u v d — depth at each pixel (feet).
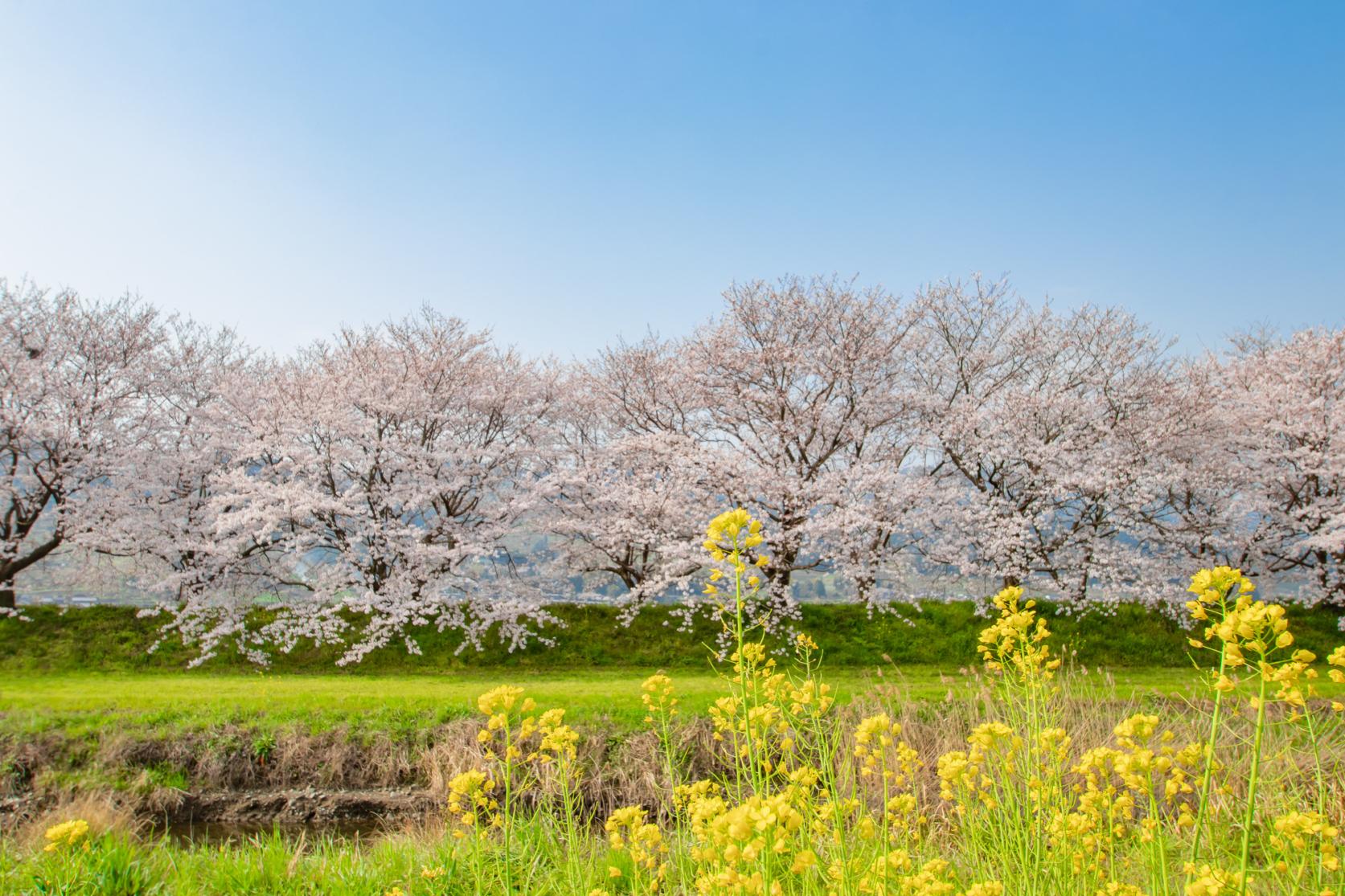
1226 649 8.27
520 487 66.90
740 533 10.79
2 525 59.72
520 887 15.07
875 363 67.67
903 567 59.26
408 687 47.73
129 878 19.03
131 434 63.26
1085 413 63.77
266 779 36.32
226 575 58.95
